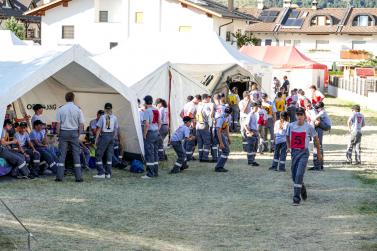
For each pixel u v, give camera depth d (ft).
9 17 236.63
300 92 90.02
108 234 35.29
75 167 51.13
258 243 34.35
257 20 192.85
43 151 53.42
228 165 63.52
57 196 45.24
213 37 100.07
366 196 49.16
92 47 169.17
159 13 163.43
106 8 169.37
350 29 274.77
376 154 76.64
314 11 288.30
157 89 72.18
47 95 65.72
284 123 60.13
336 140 89.71
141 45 92.38
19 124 52.16
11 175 51.60
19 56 58.90
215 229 37.37
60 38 171.32
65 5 169.68
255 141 63.62
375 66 215.72
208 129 64.34
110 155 53.78
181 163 57.62
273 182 54.29
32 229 35.70
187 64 93.56
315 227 38.42
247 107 74.33
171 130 74.18
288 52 144.05
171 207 43.06
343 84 185.68
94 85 60.85
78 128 51.03
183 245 33.45
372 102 146.92
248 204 44.86
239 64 95.86
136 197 46.03
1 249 31.22
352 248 33.58
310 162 69.31
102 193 46.98
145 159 58.80
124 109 60.23
